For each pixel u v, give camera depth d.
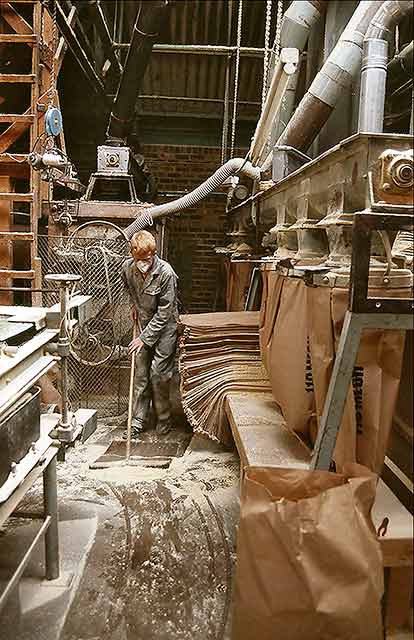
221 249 5.59
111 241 4.19
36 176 3.88
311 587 1.32
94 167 6.66
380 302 1.55
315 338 1.79
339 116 2.99
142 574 2.38
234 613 1.42
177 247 7.16
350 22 2.28
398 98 3.99
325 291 1.73
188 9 5.95
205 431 3.13
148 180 6.67
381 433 1.70
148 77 6.76
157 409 4.01
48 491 2.23
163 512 2.89
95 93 5.70
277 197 3.11
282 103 3.48
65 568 2.39
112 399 4.39
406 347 1.89
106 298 4.10
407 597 1.59
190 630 2.05
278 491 1.55
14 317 2.17
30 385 1.84
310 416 2.05
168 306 3.86
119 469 3.39
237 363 3.27
